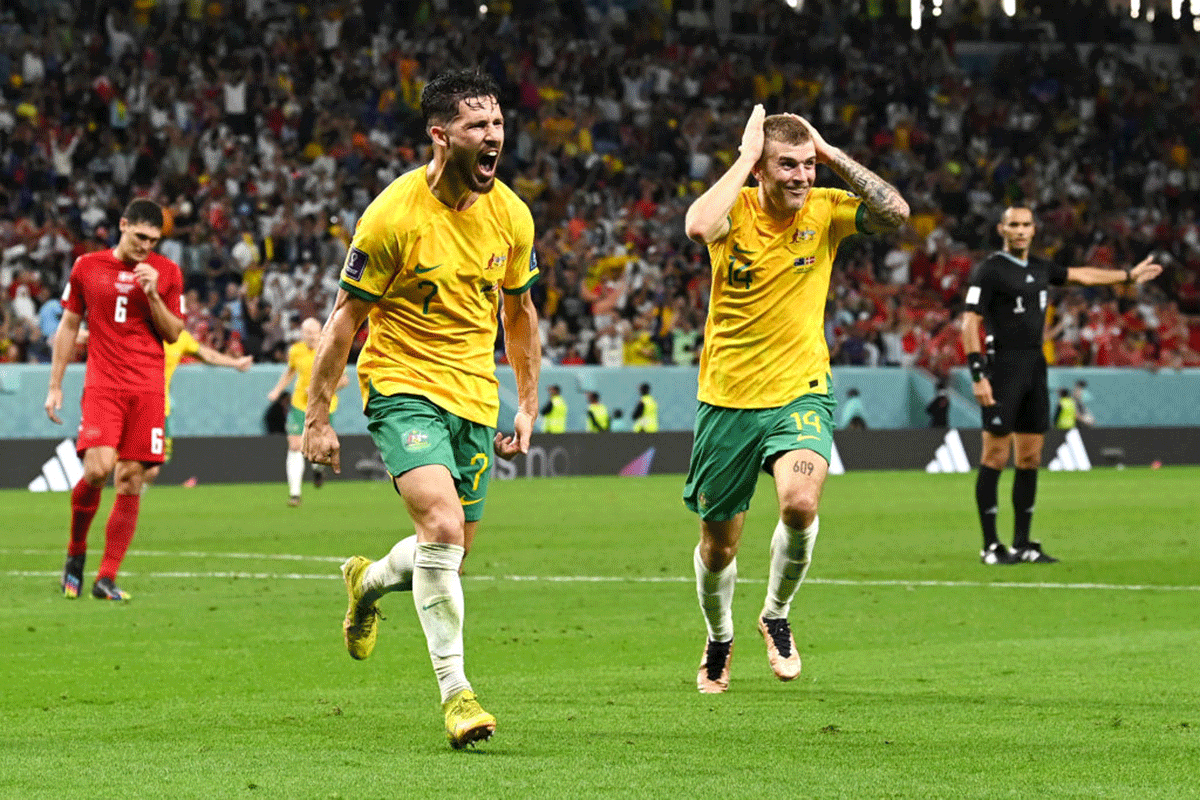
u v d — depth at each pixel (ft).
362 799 36.42
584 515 147.95
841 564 102.83
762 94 321.32
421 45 295.69
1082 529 132.16
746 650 65.41
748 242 53.62
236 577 95.04
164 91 262.88
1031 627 72.28
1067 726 46.26
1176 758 41.42
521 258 48.24
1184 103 340.39
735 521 54.24
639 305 261.24
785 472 52.31
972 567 101.04
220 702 51.75
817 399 54.13
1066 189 323.37
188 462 203.62
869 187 52.95
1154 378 273.95
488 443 48.62
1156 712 48.75
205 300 233.96
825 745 43.37
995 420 101.81
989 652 63.62
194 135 261.44
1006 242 101.45
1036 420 102.99
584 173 287.28
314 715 48.93
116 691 54.24
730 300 54.03
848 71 330.95
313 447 47.19
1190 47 353.72
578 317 256.32
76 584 84.69
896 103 326.24
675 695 53.06
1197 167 334.03
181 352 123.95
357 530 131.23
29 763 40.98
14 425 202.59
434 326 47.11
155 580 93.45
